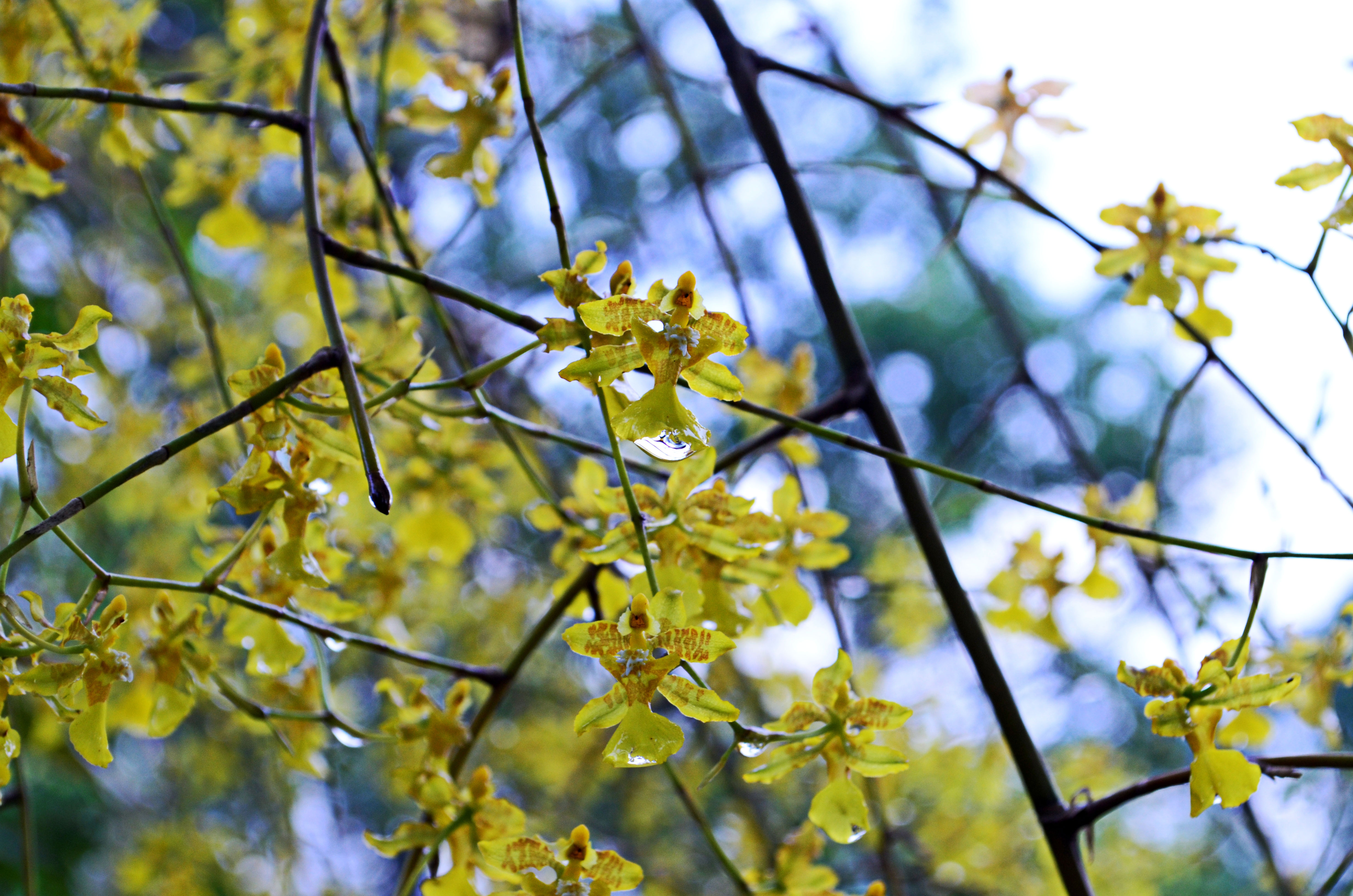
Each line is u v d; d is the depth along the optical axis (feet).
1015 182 2.47
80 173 4.20
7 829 4.75
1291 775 2.14
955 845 4.05
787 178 2.50
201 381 3.65
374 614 2.56
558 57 5.26
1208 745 2.09
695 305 2.06
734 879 2.31
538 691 4.48
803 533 2.31
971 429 2.95
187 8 5.09
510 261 5.79
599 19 4.18
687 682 2.04
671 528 2.18
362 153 2.42
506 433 2.41
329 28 2.47
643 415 2.04
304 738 2.42
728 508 2.19
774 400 2.53
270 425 2.14
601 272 2.10
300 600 2.31
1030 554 2.62
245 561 2.29
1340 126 2.18
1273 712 3.05
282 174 5.67
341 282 2.75
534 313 4.65
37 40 2.49
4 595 2.08
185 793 4.65
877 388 2.44
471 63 2.70
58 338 2.10
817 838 2.31
